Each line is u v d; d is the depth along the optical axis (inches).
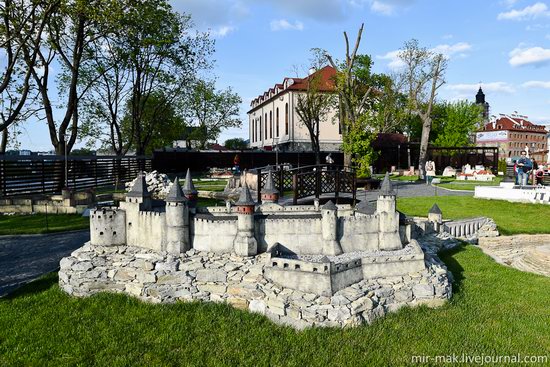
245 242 474.0
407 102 1833.2
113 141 1612.9
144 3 1268.5
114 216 517.7
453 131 2704.2
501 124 3624.5
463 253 663.8
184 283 437.7
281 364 329.1
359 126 1315.2
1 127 1005.2
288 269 420.5
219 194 1067.3
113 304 424.2
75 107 1246.3
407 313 413.4
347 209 600.7
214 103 2556.6
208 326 382.9
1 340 354.6
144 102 1679.4
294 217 505.0
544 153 2486.5
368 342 358.0
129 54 1478.8
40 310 409.7
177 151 2075.5
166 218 487.8
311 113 1766.7
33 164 1065.5
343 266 420.5
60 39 1253.1
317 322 375.9
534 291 497.7
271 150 2379.4
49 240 653.9
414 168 2047.2
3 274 503.5
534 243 790.5
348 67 1400.1
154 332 374.6
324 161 2172.7
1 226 743.1
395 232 522.6
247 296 417.4
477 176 1620.3
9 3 928.3
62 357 333.7
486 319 414.3
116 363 326.3
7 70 955.3
